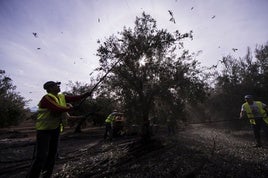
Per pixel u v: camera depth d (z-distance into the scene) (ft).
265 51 48.57
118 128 43.37
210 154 22.53
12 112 67.77
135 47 28.48
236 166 18.04
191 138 34.09
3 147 33.86
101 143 36.63
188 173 16.37
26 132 62.85
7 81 66.23
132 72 28.78
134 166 19.01
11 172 19.75
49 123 14.06
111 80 29.19
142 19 30.04
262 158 20.66
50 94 14.60
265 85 46.03
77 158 24.39
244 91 47.62
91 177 16.93
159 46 28.63
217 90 51.93
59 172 18.62
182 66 28.91
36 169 13.39
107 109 30.45
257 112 27.02
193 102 29.43
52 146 15.03
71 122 62.08
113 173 17.46
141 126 28.27
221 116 50.21
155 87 28.22
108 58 29.37
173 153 23.18
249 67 49.47
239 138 34.63
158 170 17.51
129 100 28.27
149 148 25.75
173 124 28.94
